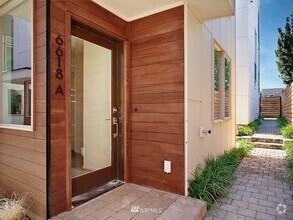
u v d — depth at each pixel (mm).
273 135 7008
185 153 2631
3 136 2652
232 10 2924
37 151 2141
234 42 6074
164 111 2777
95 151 2822
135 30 3012
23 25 2486
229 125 5426
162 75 2795
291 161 4301
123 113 3031
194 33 2947
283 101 11500
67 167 2191
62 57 2148
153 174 2852
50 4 2047
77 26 2498
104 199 2494
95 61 2812
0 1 2699
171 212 2195
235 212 2492
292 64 6828
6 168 2596
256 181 3568
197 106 3076
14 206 2121
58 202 2121
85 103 2729
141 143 2967
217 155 4230
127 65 3020
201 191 2627
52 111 2059
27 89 2398
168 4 2705
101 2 2602
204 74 3414
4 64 2818
